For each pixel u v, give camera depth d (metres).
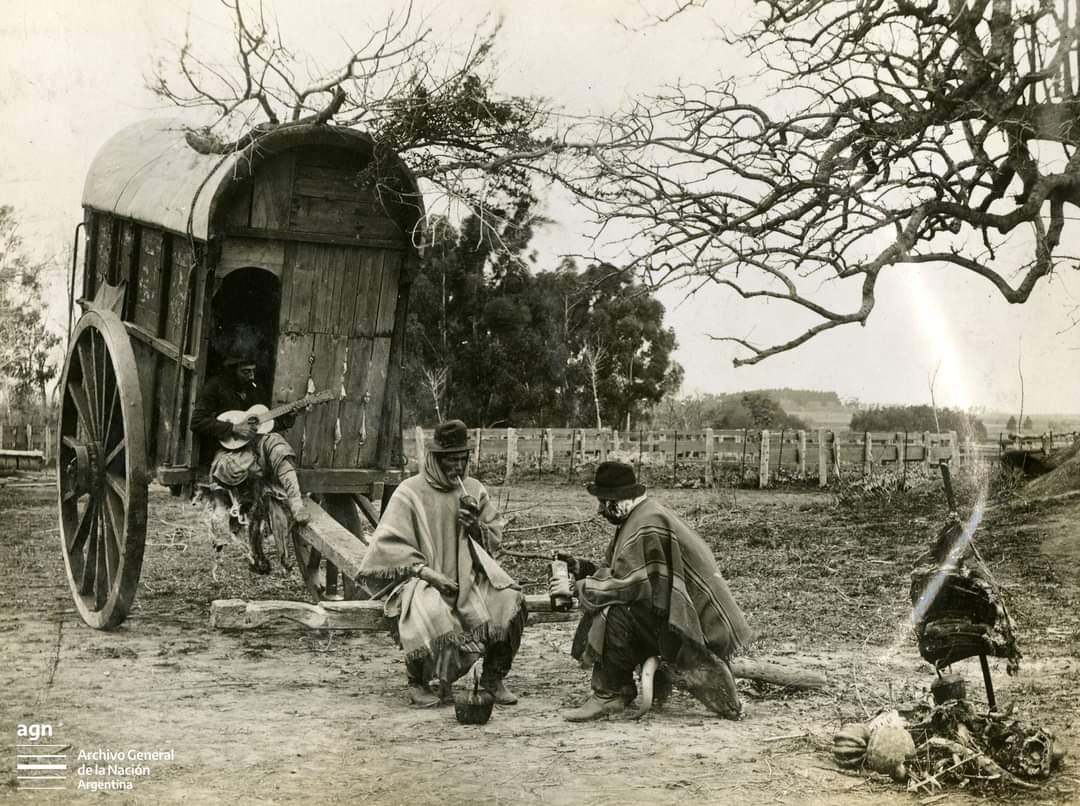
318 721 5.41
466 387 30.05
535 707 5.79
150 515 14.94
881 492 17.09
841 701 5.80
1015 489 14.46
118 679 6.30
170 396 7.59
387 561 5.67
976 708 5.13
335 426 7.71
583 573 5.87
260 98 7.21
